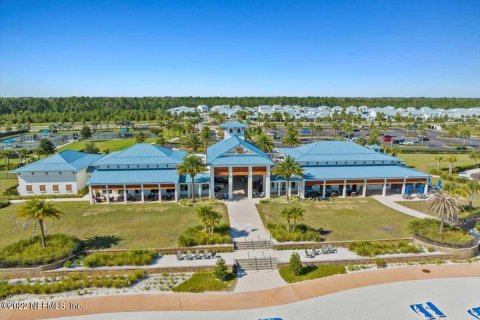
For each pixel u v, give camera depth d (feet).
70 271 135.54
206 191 236.43
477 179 279.08
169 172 222.28
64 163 232.32
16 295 123.13
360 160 236.84
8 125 637.30
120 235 167.22
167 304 117.29
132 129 609.83
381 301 118.62
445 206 160.97
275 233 162.91
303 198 223.51
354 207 208.33
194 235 160.76
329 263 143.95
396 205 212.23
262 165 218.38
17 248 147.95
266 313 112.37
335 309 114.32
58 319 109.50
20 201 221.05
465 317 110.01
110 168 223.51
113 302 118.42
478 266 144.36
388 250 150.20
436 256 148.46
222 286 128.26
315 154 240.73
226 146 236.43
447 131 588.91
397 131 611.47
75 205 211.61
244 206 209.26
